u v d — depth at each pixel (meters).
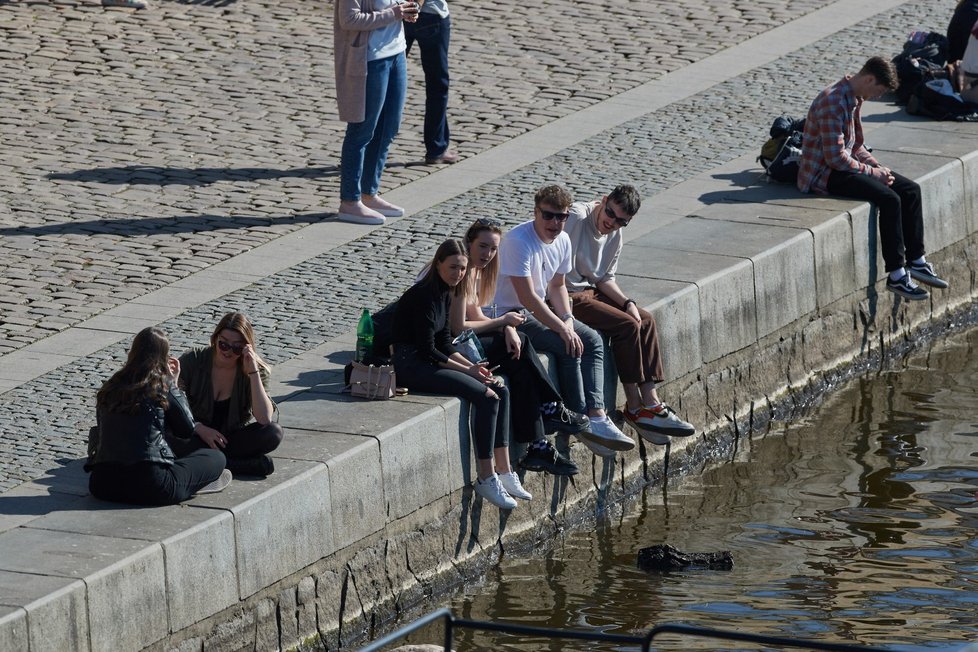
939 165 53.88
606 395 40.47
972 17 61.09
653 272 44.34
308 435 33.62
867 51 67.06
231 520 30.06
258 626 30.91
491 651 32.44
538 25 69.81
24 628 25.91
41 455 32.50
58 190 50.09
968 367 51.84
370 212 48.53
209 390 31.58
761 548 37.78
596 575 36.41
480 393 35.75
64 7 68.12
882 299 52.00
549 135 56.78
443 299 35.66
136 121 56.81
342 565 32.97
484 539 37.09
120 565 27.75
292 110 59.00
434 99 53.44
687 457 43.84
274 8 70.44
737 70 64.56
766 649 31.91
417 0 52.03
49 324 40.16
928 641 32.09
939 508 40.03
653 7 73.19
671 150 55.31
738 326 45.59
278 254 45.72
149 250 45.66
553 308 38.56
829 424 46.84
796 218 49.16
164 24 67.25
